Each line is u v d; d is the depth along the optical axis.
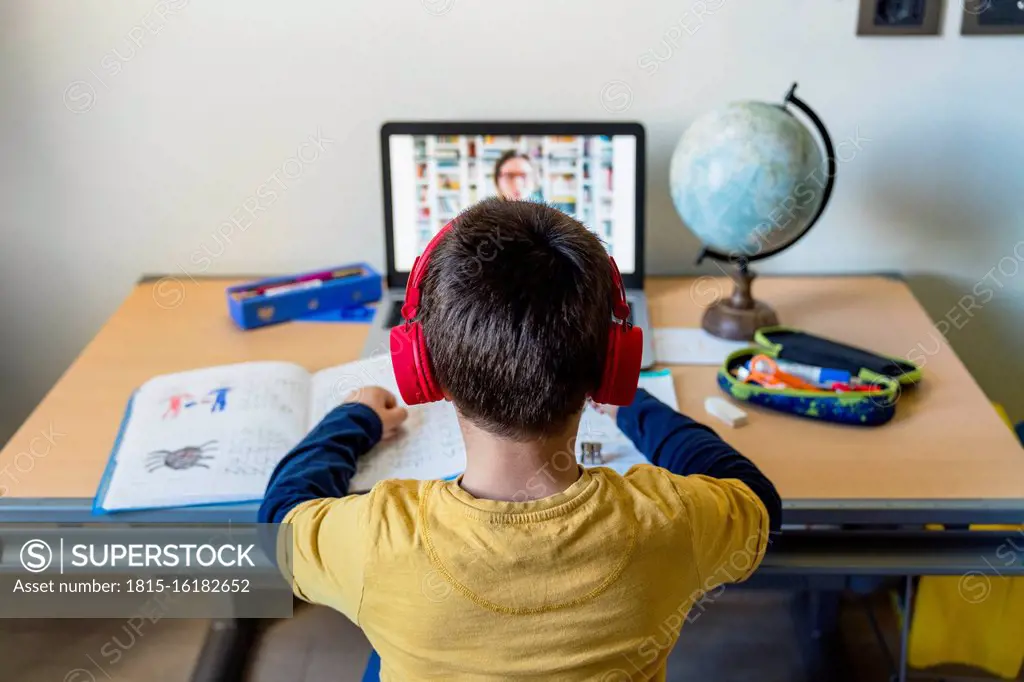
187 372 1.29
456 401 0.74
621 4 1.49
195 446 1.13
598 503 0.73
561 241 0.73
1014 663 1.34
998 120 1.55
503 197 0.80
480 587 0.71
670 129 1.57
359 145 1.59
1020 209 1.62
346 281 1.53
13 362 1.75
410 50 1.53
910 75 1.53
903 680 1.39
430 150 1.49
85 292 1.69
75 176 1.60
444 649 0.73
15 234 1.64
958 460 1.12
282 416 1.19
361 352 1.37
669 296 1.57
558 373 0.71
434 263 0.73
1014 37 1.49
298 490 0.92
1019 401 1.76
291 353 1.39
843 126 1.57
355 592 0.76
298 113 1.57
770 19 1.50
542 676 0.73
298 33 1.51
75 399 1.27
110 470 1.09
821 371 1.25
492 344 0.70
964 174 1.59
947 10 1.48
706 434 1.02
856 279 1.64
